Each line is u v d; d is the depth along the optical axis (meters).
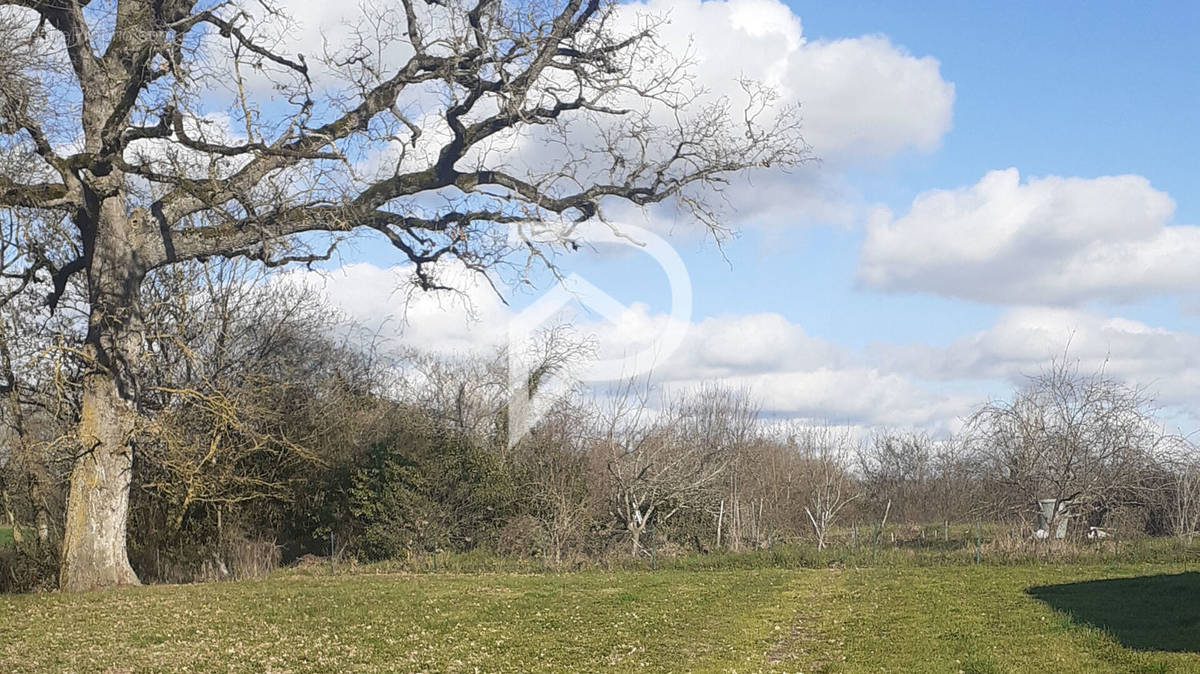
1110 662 13.24
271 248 24.66
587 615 19.00
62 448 25.78
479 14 23.83
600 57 25.36
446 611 19.78
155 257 25.38
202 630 17.55
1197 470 30.89
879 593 21.53
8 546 29.80
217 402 25.91
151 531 32.69
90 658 14.88
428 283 28.00
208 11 23.09
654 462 34.09
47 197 23.25
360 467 35.06
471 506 34.47
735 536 33.78
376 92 24.81
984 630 16.12
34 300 28.48
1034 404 31.83
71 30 23.77
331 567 30.67
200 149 22.77
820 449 41.19
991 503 32.00
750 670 13.66
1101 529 31.19
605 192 26.30
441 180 26.25
